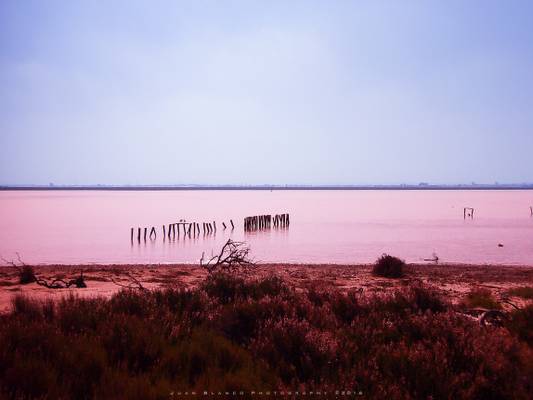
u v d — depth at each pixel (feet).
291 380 16.56
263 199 611.47
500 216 291.99
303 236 170.81
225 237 170.81
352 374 16.48
